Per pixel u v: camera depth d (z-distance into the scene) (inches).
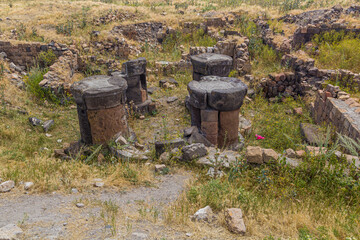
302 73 489.1
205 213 153.3
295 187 196.5
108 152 280.4
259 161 215.5
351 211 168.9
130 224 144.7
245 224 147.3
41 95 451.8
